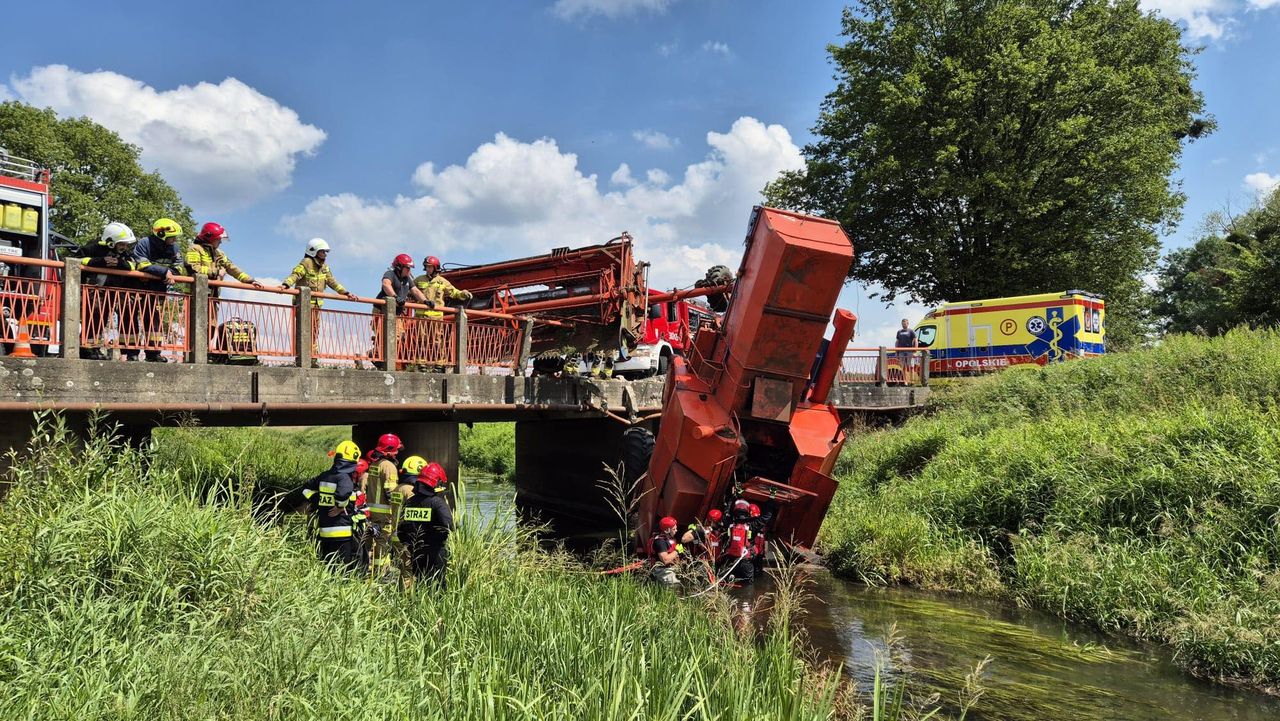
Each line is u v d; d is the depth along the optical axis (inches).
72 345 259.3
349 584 199.5
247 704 121.6
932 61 1067.3
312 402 327.6
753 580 321.4
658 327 646.5
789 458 361.4
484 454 925.8
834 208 1194.6
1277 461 275.3
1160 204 1108.5
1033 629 254.7
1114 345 1191.6
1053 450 366.6
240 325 310.0
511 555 262.7
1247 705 185.9
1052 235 1034.7
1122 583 260.7
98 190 1418.6
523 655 167.0
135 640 146.7
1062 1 1084.5
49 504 186.9
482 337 424.8
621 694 129.5
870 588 316.8
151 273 282.0
